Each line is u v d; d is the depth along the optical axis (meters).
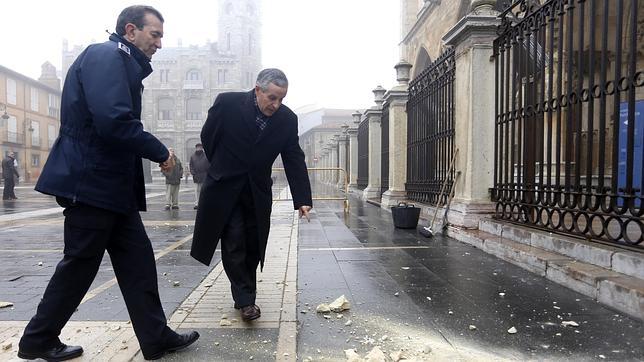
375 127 15.40
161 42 2.70
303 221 9.45
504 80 6.45
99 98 2.29
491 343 2.87
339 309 3.50
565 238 4.68
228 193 3.24
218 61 65.56
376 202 13.58
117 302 3.73
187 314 3.43
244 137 3.23
